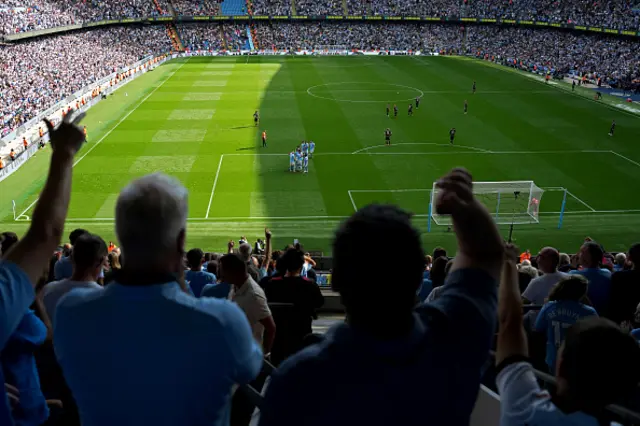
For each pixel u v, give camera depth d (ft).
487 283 7.91
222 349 7.82
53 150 9.34
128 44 335.47
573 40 335.47
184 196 8.51
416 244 7.04
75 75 242.58
